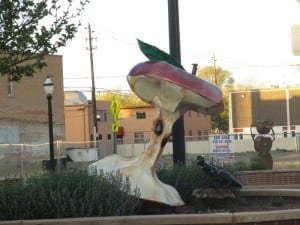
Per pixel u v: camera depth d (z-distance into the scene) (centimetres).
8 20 763
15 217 758
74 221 704
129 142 6078
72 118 7512
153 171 841
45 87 2288
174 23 1111
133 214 782
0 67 769
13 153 4591
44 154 4925
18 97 4803
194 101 829
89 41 5734
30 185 790
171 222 701
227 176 921
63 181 787
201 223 703
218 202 923
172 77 804
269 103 6194
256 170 1797
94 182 781
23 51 779
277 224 721
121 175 806
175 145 1095
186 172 970
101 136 7738
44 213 754
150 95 838
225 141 2064
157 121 845
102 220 703
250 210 892
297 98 6044
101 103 7788
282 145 5819
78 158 4569
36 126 4972
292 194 998
